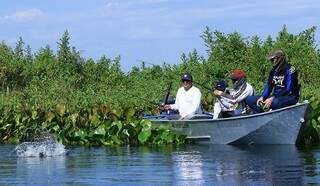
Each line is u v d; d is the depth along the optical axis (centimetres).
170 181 912
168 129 1476
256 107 1430
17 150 1331
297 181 897
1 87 2638
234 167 1043
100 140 1469
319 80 2559
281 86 1372
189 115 1499
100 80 2788
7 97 2097
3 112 1716
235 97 1462
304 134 1423
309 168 1017
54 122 1584
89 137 1470
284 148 1320
